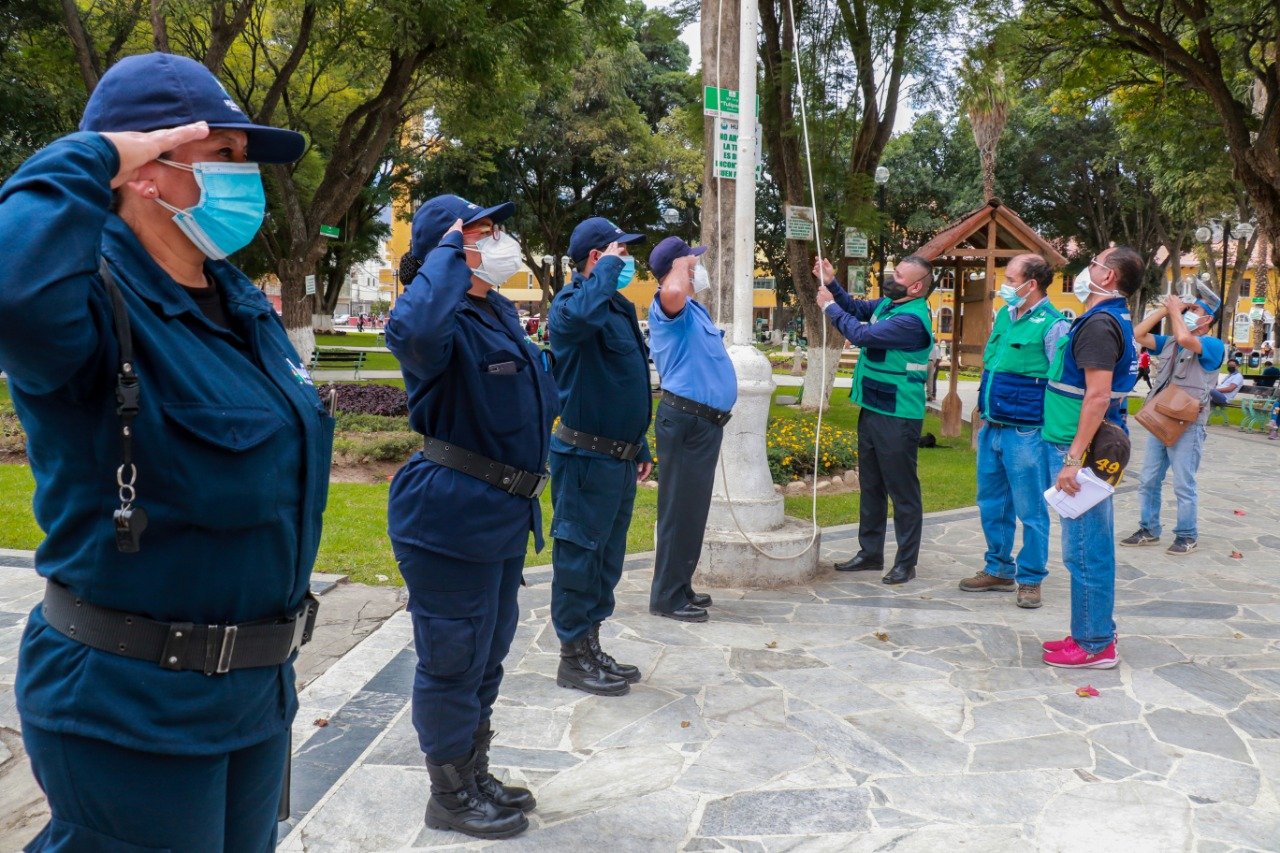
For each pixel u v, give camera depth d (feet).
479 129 57.11
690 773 10.68
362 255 118.01
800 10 42.16
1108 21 45.91
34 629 5.05
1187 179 72.02
